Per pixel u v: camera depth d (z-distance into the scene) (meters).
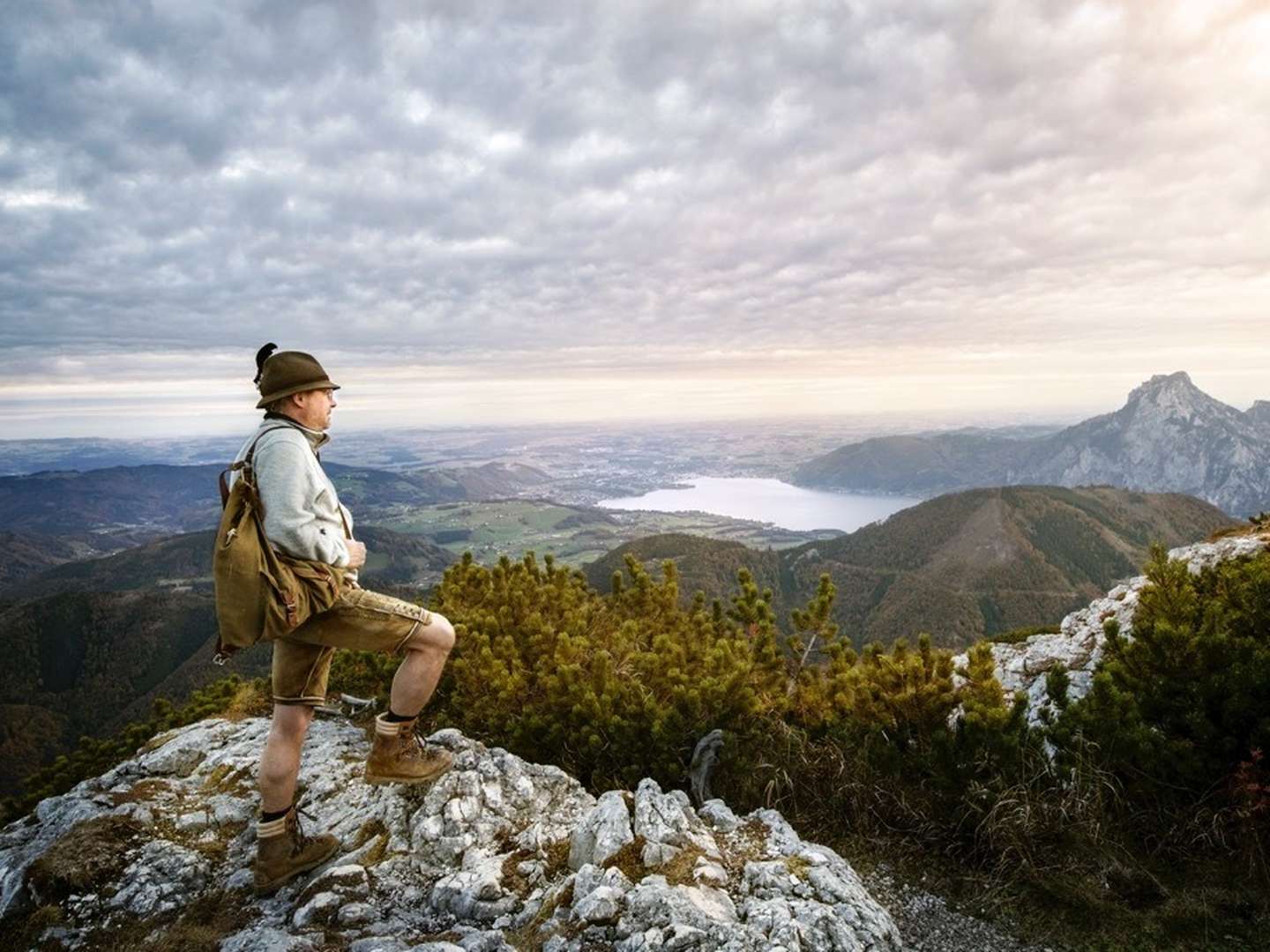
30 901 3.46
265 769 3.52
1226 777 4.66
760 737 6.17
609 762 5.97
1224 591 6.80
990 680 5.84
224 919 3.35
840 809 5.54
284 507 3.09
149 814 4.20
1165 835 4.68
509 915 3.43
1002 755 5.05
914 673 5.92
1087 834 4.66
